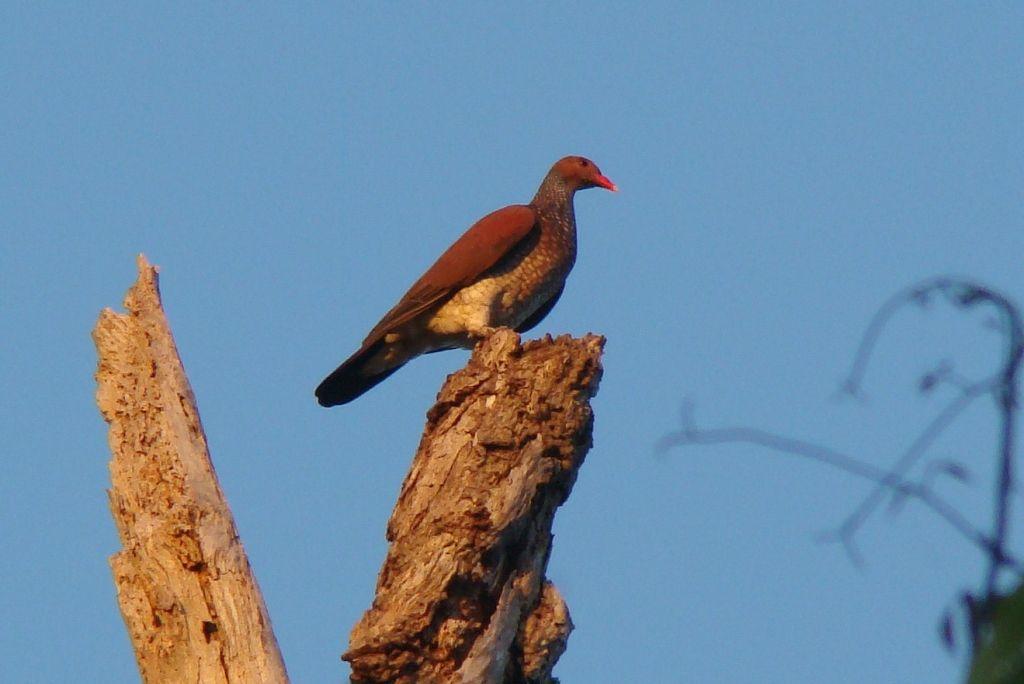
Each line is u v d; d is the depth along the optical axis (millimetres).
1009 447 3434
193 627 9852
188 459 10266
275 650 9906
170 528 10008
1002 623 3486
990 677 3477
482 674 10078
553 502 11031
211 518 10094
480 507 10391
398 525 10555
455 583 10227
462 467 10641
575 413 11016
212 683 9742
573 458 11055
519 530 10602
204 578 9977
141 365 10586
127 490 10258
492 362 11250
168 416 10406
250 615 9914
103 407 10555
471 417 10883
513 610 10430
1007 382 3521
